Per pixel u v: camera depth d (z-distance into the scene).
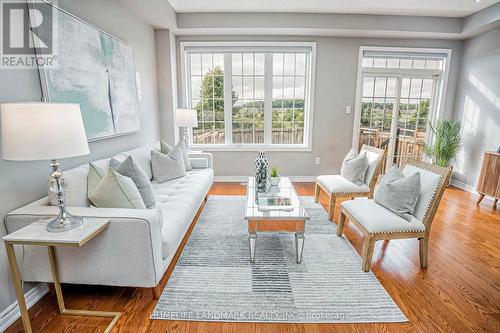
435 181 2.05
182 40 4.32
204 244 2.50
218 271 2.08
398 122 4.73
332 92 4.48
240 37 4.29
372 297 1.81
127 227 1.57
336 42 4.32
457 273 2.10
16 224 1.55
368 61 4.52
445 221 3.08
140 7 3.17
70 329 1.54
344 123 4.59
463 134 4.39
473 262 2.25
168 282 1.94
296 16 3.90
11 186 1.59
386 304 1.75
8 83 1.60
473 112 4.20
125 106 3.04
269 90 4.57
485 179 3.59
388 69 4.50
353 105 4.53
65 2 2.08
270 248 2.43
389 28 3.96
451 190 4.30
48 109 1.29
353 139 4.64
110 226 1.57
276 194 2.58
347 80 4.44
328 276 2.03
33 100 1.78
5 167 1.55
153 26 3.89
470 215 3.26
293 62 4.50
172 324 1.58
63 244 1.32
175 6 3.72
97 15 2.53
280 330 1.54
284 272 2.07
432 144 4.79
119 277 1.65
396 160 4.87
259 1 3.54
